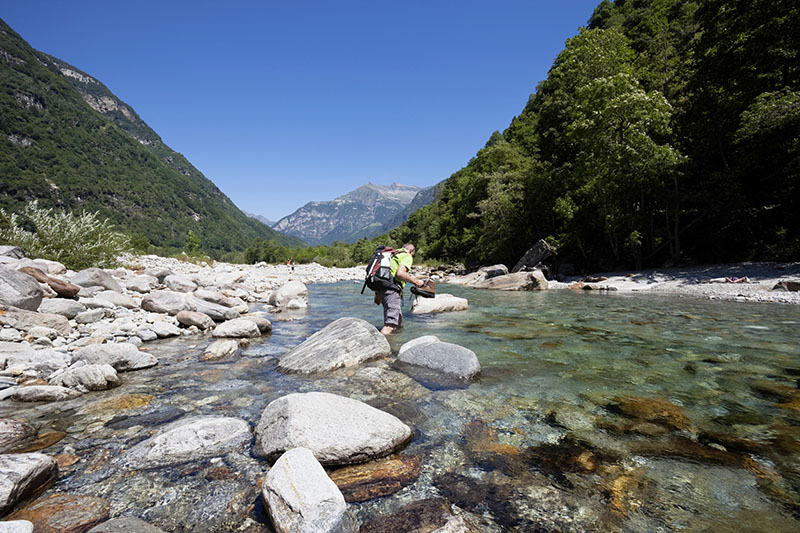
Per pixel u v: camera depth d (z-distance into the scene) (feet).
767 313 27.50
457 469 7.72
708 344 18.57
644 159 62.44
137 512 6.38
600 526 5.92
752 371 14.15
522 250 105.09
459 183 184.85
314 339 16.97
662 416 10.22
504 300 39.32
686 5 97.04
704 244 71.61
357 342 16.40
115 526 5.46
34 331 17.56
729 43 59.88
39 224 39.65
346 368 15.10
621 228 73.67
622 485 7.05
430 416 10.42
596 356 16.60
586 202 79.92
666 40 86.02
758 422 9.75
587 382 13.14
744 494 6.70
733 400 11.30
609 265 82.33
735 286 41.27
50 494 6.84
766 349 17.44
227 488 7.16
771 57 54.60
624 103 63.98
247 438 9.21
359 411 9.10
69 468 7.79
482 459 8.11
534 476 7.42
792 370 14.24
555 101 91.09
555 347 18.34
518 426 9.73
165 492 6.99
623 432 9.31
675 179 66.39
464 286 65.16
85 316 21.24
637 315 28.07
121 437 9.23
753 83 57.26
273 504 6.13
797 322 23.94
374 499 6.72
